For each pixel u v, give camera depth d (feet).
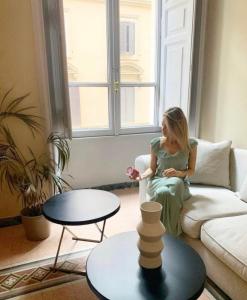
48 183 8.02
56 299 5.21
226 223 5.32
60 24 7.72
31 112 7.89
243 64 7.98
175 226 6.19
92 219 5.36
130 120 11.34
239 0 7.91
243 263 4.31
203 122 10.00
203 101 9.89
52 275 5.90
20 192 7.84
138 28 10.66
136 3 10.40
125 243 4.57
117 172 10.96
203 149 7.90
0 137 7.66
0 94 7.50
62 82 8.17
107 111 10.77
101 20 9.95
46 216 5.52
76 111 10.37
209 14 9.14
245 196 6.52
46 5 7.59
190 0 8.88
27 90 7.72
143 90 11.28
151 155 7.52
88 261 4.12
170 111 6.95
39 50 7.48
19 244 7.16
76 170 10.29
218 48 8.91
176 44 9.92
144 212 3.75
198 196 6.71
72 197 6.45
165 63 10.68
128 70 10.84
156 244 3.81
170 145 7.13
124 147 10.85
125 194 10.50
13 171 7.53
